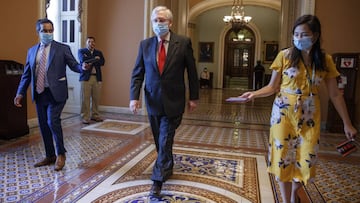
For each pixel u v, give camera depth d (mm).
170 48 2914
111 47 7480
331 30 6281
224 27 17734
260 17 17266
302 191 3191
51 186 3098
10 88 4676
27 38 5402
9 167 3590
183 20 9422
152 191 2904
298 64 2221
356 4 6168
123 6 7332
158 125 3090
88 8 7238
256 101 11117
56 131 3498
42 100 3469
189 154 4297
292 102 2236
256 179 3451
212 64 18141
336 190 3227
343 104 2266
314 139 2205
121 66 7457
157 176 2889
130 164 3836
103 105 7676
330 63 2240
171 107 2904
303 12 6480
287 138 2277
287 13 8812
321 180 3504
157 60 2908
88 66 3467
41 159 3896
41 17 5629
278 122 2301
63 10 7094
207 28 17969
